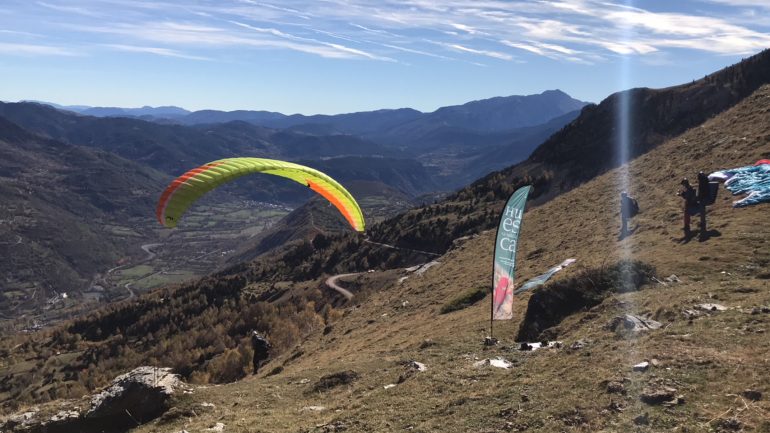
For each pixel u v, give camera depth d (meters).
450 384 13.09
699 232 24.02
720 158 36.31
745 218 24.27
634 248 25.61
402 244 101.12
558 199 53.78
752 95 47.78
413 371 15.02
